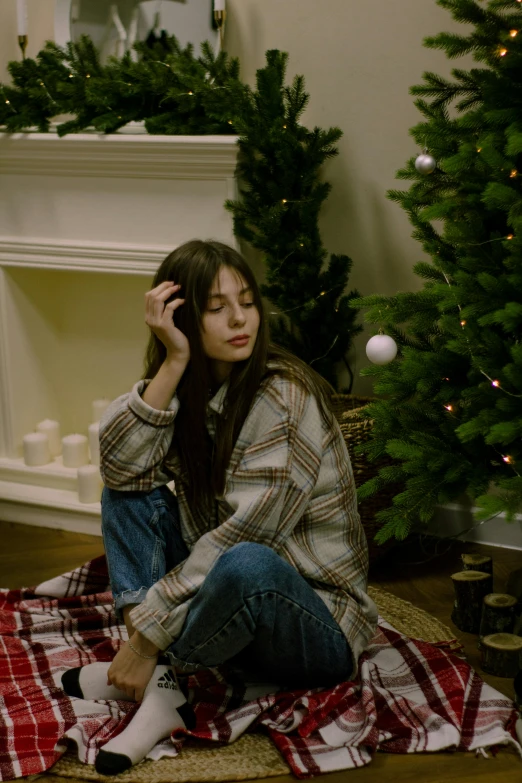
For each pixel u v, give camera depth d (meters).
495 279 1.70
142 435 1.55
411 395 1.92
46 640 1.89
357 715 1.57
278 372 1.57
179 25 2.47
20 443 2.81
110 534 1.62
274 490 1.49
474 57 1.86
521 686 1.62
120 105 2.36
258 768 1.48
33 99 2.45
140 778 1.45
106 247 2.47
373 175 2.39
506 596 1.89
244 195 2.31
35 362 2.83
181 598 1.48
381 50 2.31
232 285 1.51
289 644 1.52
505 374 1.63
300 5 2.38
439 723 1.56
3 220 2.62
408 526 1.77
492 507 1.58
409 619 1.99
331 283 2.33
